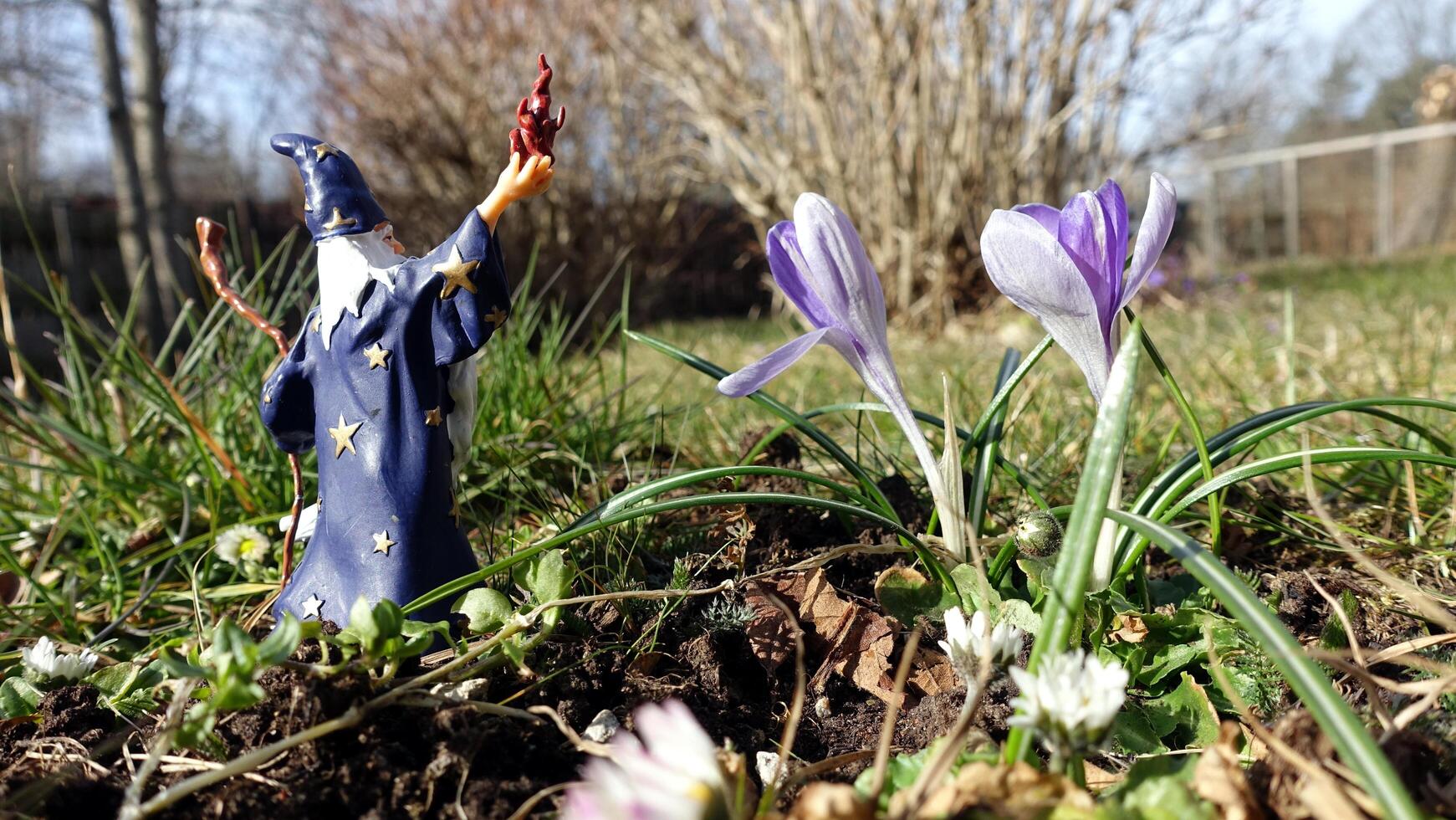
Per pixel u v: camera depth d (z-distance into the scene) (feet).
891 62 3.20
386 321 0.59
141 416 1.16
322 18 4.47
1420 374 1.46
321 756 0.47
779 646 0.60
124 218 3.54
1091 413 1.12
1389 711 0.48
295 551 0.86
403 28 4.24
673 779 0.33
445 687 0.52
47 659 0.59
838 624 0.61
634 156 4.61
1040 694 0.40
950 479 0.58
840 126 3.37
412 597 0.59
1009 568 0.65
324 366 0.60
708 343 2.85
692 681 0.58
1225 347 1.98
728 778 0.43
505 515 0.90
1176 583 0.67
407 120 4.16
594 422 1.14
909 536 0.59
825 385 1.68
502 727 0.50
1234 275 3.76
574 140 4.40
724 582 0.63
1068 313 0.53
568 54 4.40
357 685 0.48
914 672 0.58
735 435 1.18
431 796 0.46
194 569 0.80
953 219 3.25
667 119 4.48
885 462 1.03
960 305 3.32
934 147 3.28
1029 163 3.32
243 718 0.50
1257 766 0.43
